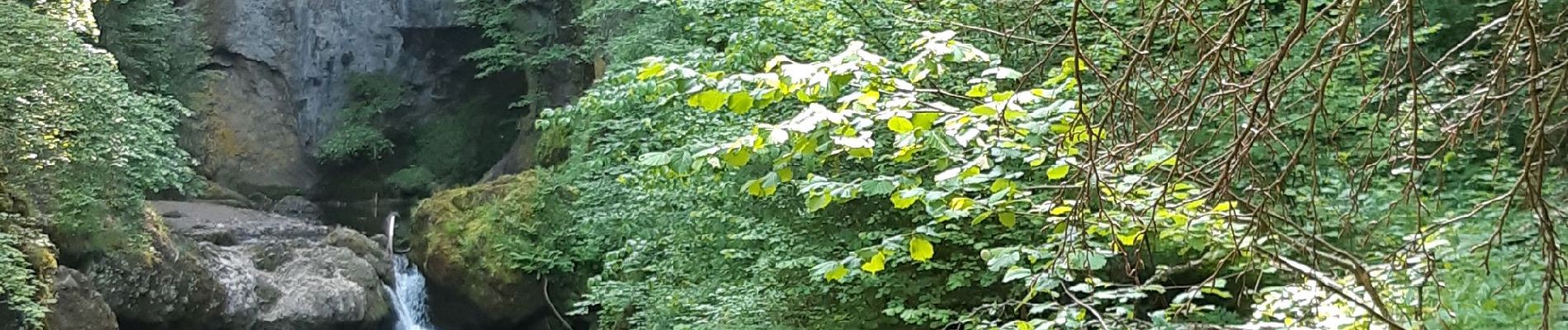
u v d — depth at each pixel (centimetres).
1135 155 344
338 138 2502
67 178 1333
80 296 1233
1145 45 301
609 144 989
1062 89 356
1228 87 292
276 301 1530
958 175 354
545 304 1595
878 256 412
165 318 1394
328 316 1545
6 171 1207
